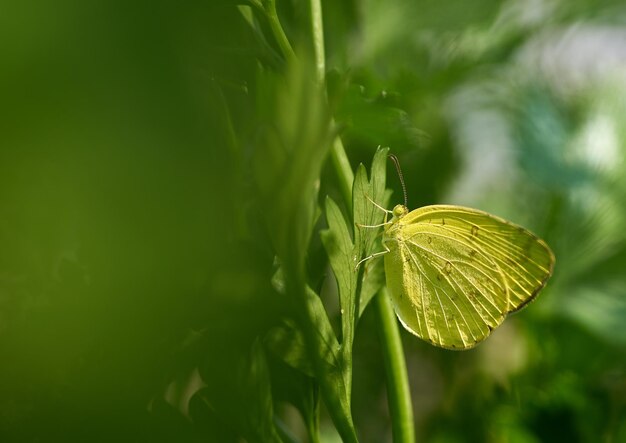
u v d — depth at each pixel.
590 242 0.22
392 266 0.19
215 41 0.11
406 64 0.21
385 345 0.17
